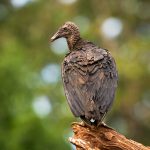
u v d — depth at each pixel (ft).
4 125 55.77
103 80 35.73
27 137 53.78
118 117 82.74
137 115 83.51
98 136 35.35
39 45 88.94
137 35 90.79
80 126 35.55
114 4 90.94
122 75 81.82
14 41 83.61
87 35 87.35
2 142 53.78
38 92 64.95
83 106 35.06
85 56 36.63
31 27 90.38
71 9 90.38
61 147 54.80
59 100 73.97
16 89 58.80
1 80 58.44
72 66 36.42
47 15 90.27
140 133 83.25
